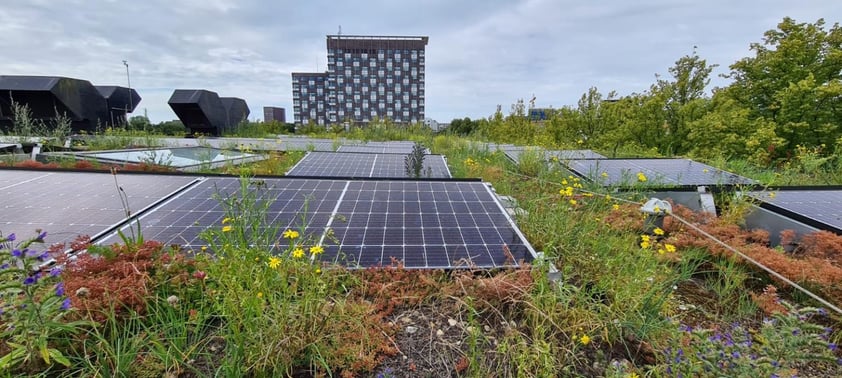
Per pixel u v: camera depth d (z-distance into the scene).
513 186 7.88
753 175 8.73
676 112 17.52
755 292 3.52
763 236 4.71
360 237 3.89
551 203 5.36
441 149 16.05
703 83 18.02
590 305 2.76
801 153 11.24
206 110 25.19
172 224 4.01
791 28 14.98
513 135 23.47
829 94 13.25
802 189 6.24
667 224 4.89
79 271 2.63
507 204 5.75
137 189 5.20
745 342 2.34
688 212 5.40
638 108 18.59
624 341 2.58
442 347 2.50
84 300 2.26
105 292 2.32
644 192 6.43
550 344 2.33
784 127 13.84
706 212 5.46
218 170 9.10
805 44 14.73
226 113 28.09
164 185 5.46
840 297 3.18
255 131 28.88
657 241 4.69
